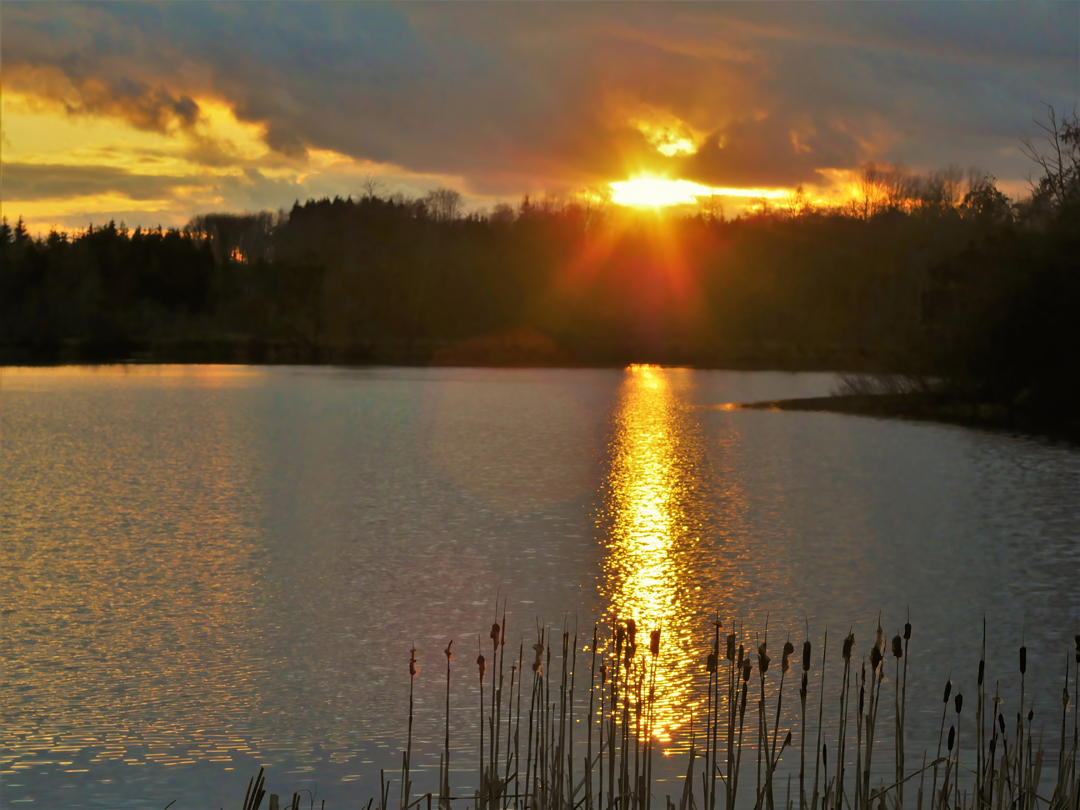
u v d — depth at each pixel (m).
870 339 89.06
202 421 45.72
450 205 137.62
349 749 9.92
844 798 6.78
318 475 29.66
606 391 65.38
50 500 25.05
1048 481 28.00
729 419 47.41
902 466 31.20
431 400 57.97
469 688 11.54
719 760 9.10
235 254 136.75
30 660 12.78
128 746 10.08
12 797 8.91
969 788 8.46
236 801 8.79
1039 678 11.71
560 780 6.47
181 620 14.60
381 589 16.28
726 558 18.42
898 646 6.05
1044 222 53.00
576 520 22.44
